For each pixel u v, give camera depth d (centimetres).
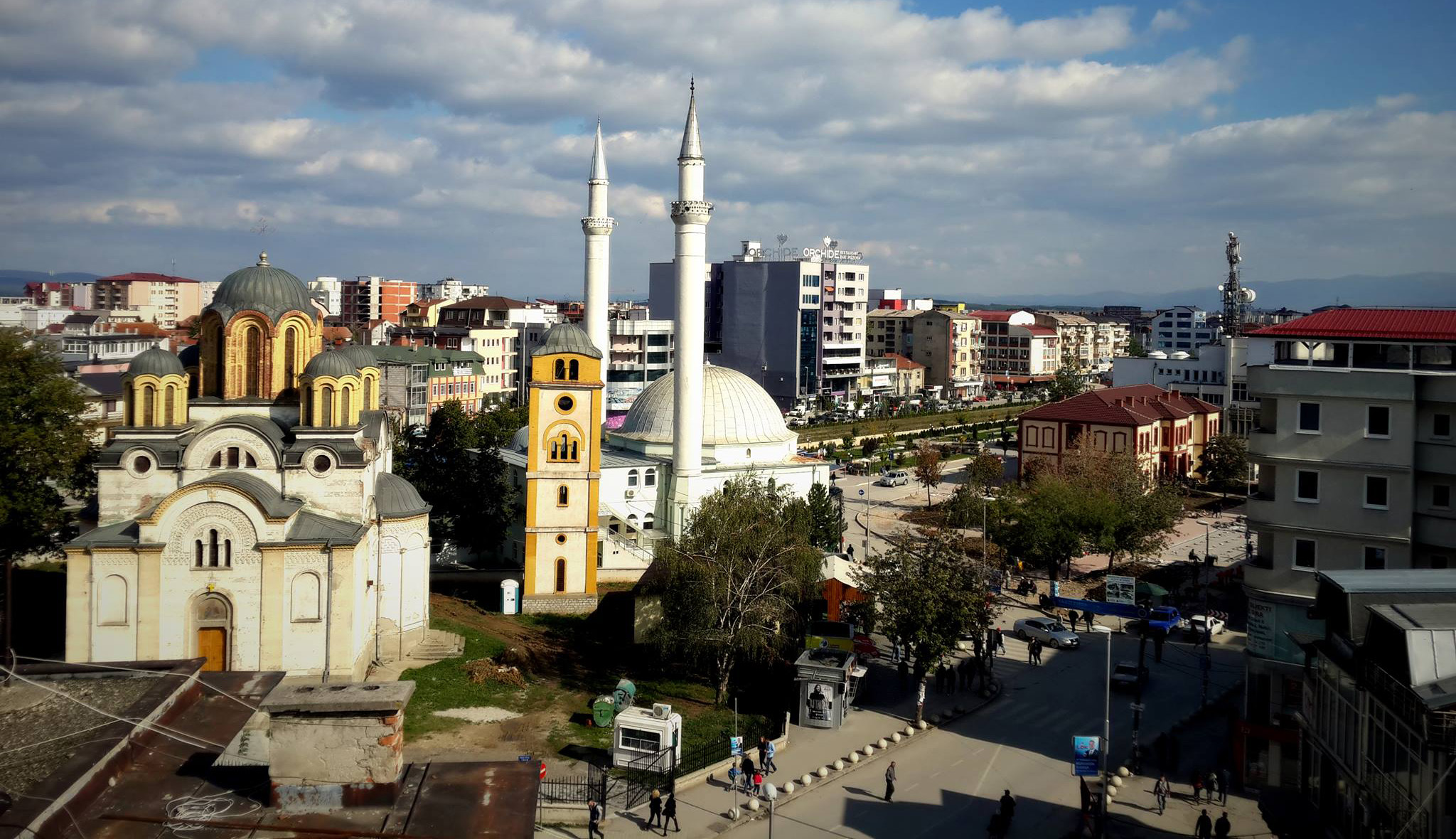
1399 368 6022
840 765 5778
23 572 8100
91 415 10488
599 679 6969
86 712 3628
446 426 9881
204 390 7081
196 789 3130
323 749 3039
